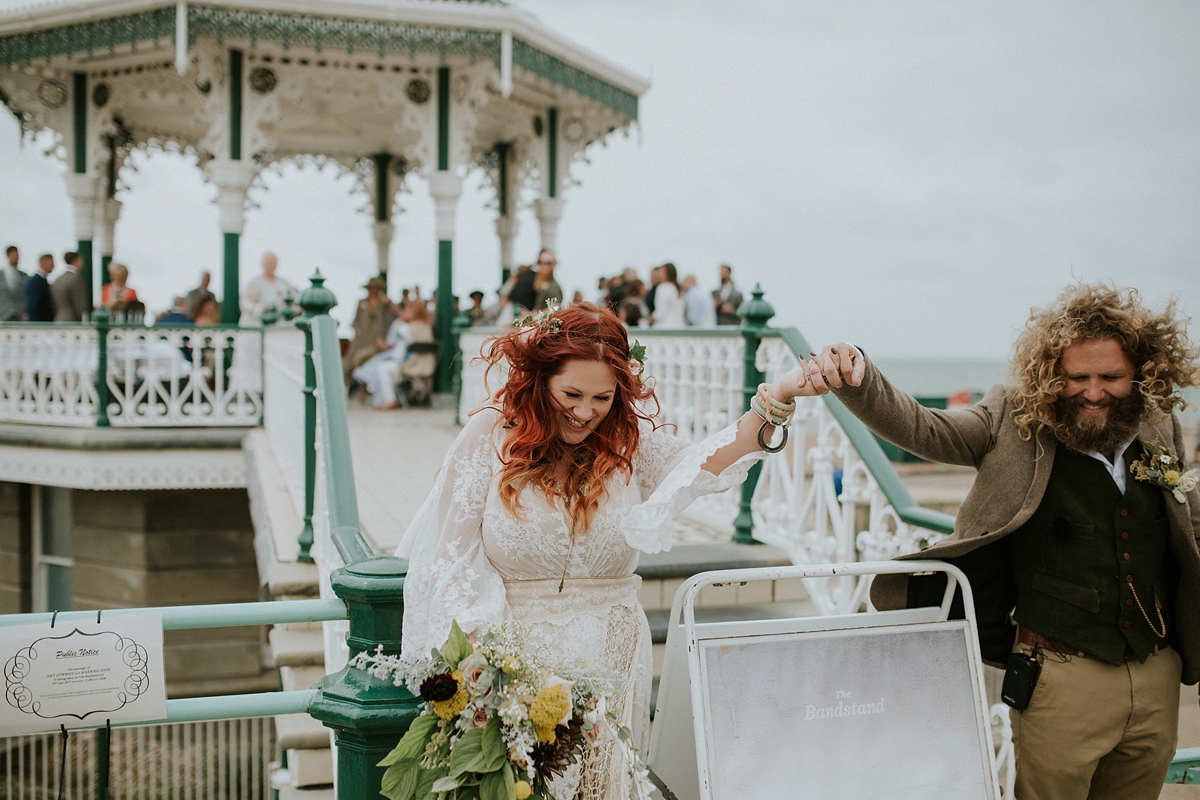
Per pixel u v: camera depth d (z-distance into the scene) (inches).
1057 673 86.0
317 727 132.3
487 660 63.9
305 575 162.7
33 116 458.9
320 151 560.4
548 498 73.5
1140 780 89.4
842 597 155.3
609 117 483.2
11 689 68.9
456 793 64.4
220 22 357.4
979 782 81.5
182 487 345.4
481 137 520.4
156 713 72.6
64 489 387.2
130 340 351.6
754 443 76.0
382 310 466.9
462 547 72.9
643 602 162.1
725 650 77.1
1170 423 90.4
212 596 370.3
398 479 251.8
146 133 538.3
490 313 497.0
